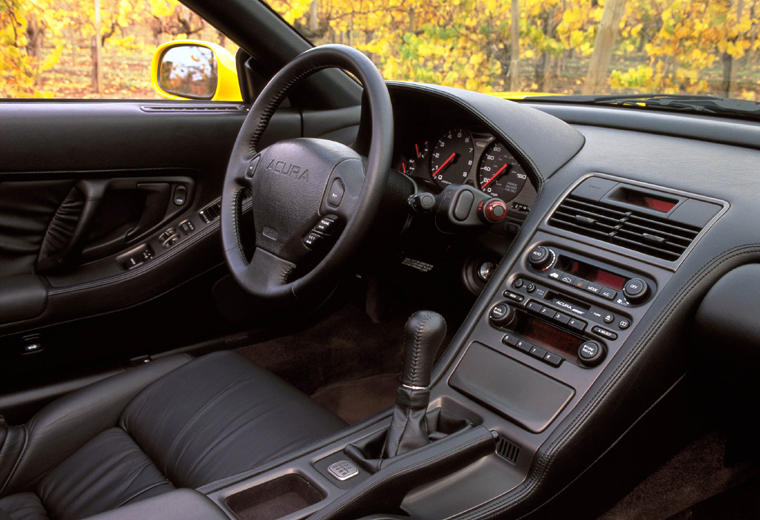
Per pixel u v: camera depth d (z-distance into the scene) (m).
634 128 1.42
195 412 1.23
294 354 2.11
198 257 1.82
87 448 1.25
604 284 1.11
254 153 1.35
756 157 1.20
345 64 1.17
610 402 0.99
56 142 1.53
